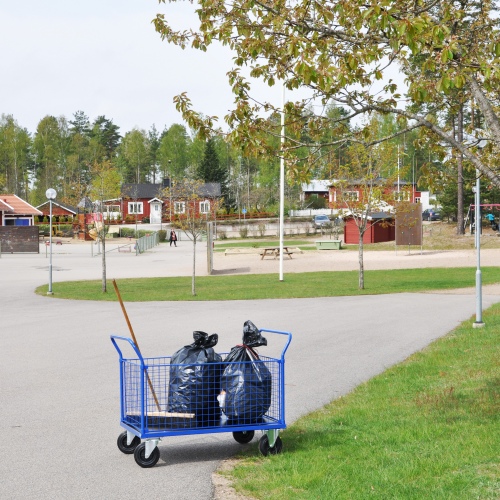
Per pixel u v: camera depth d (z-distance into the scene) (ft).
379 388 37.40
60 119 555.28
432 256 164.04
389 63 30.25
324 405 34.35
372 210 108.17
